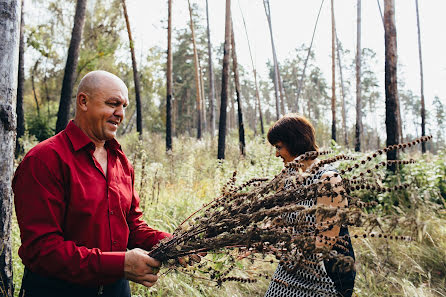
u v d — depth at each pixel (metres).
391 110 6.78
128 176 1.70
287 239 1.27
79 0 8.05
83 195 1.41
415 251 3.73
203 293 2.93
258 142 11.71
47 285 1.39
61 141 1.44
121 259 1.36
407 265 3.55
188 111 48.84
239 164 8.35
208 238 1.43
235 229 1.42
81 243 1.42
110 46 13.99
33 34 13.47
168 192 6.04
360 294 2.91
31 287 1.41
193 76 43.12
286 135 1.87
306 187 1.32
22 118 12.14
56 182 1.36
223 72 11.36
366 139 58.91
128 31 14.31
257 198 1.38
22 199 1.33
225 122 11.27
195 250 1.46
